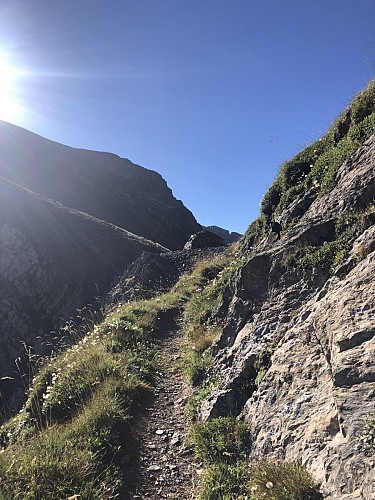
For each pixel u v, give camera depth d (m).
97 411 7.03
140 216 121.38
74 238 59.12
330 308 5.70
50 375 9.83
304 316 6.49
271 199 13.85
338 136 11.53
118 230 65.44
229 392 6.91
